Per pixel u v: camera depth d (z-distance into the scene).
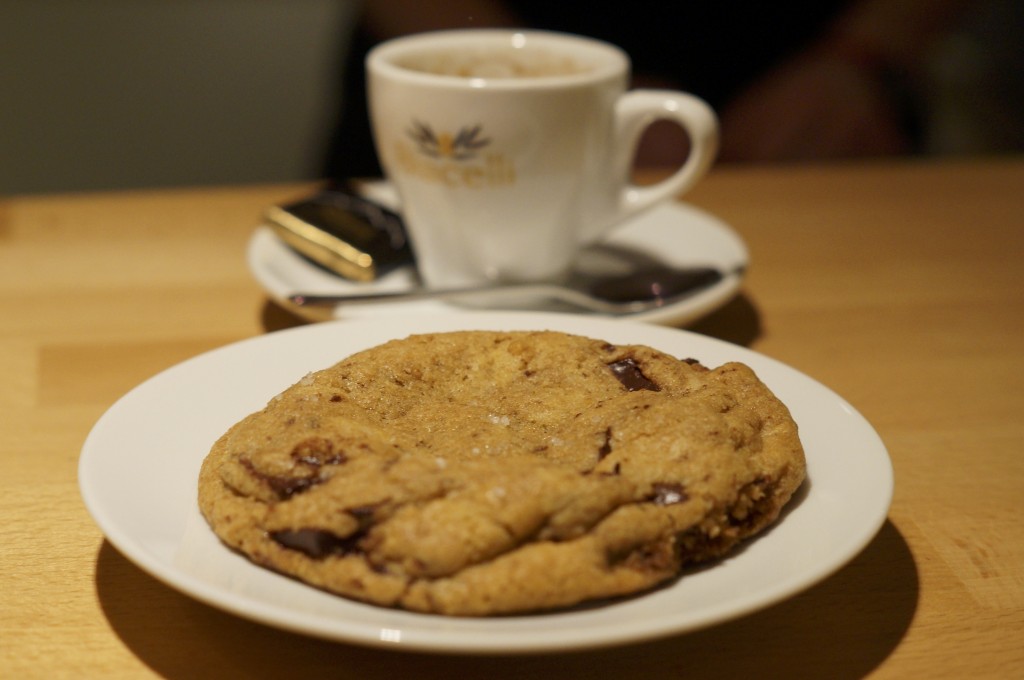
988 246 0.51
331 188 0.52
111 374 0.40
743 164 0.74
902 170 0.61
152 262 0.48
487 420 0.31
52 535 0.33
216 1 0.93
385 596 0.28
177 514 0.30
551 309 0.42
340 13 0.93
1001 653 0.30
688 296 0.41
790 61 0.76
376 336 0.36
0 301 0.45
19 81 0.92
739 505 0.30
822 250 0.51
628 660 0.29
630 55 0.77
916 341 0.43
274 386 0.35
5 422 0.37
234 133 0.97
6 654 0.29
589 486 0.28
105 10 0.92
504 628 0.27
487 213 0.43
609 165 0.44
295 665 0.29
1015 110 1.01
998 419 0.38
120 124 0.95
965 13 0.76
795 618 0.31
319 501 0.29
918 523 0.34
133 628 0.30
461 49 0.46
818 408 0.33
